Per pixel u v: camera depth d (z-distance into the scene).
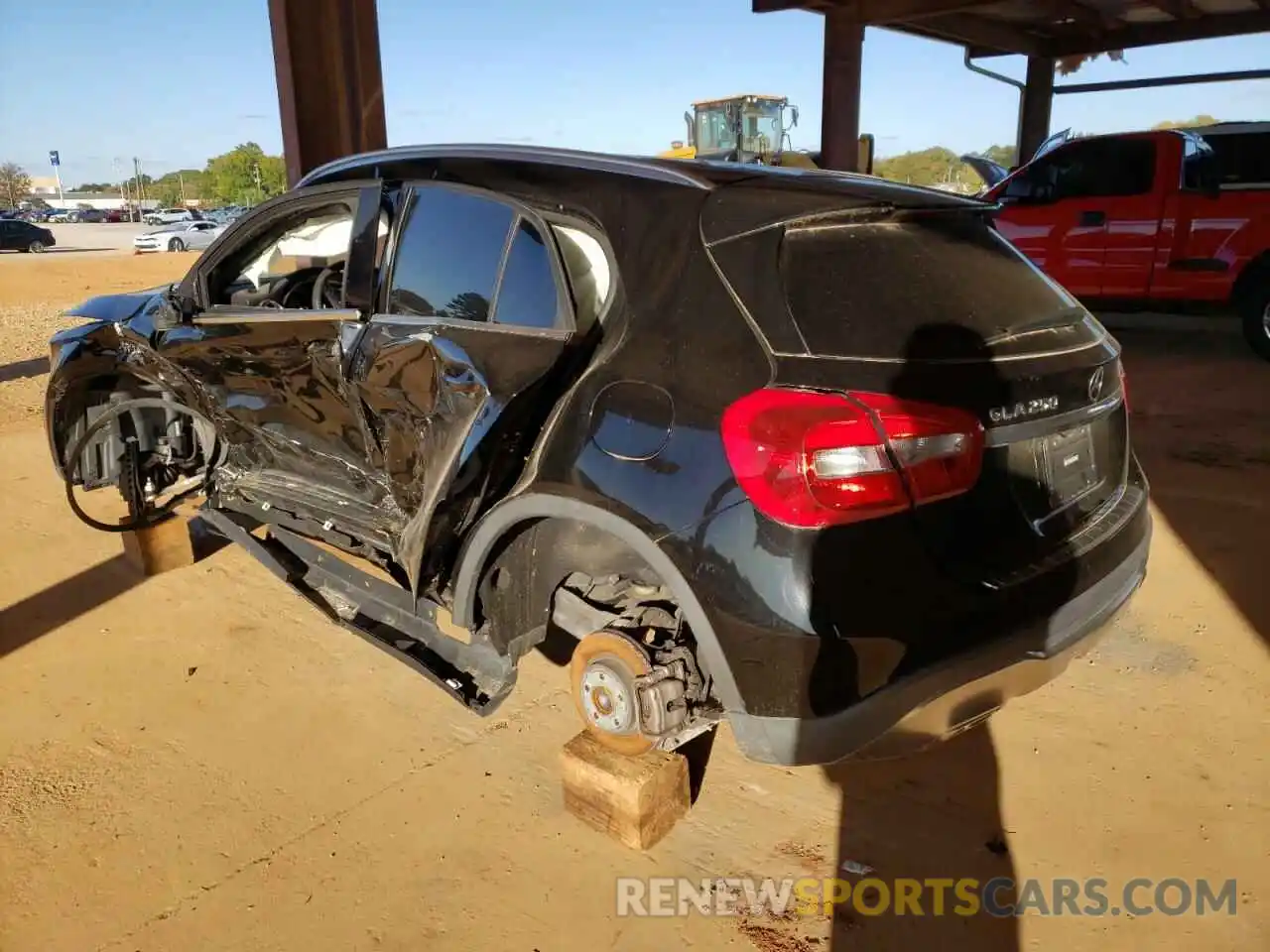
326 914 2.45
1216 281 8.27
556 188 2.79
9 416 7.96
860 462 2.09
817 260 2.36
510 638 2.88
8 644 3.93
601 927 2.39
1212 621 3.79
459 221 2.96
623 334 2.51
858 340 2.22
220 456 4.27
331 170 3.50
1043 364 2.42
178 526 4.62
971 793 2.86
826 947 2.31
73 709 3.43
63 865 2.64
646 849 2.65
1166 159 8.48
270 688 3.56
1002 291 2.59
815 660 2.13
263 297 3.90
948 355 2.24
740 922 2.40
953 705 2.27
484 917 2.43
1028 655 2.36
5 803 2.90
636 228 2.58
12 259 29.73
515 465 2.67
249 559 4.78
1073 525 2.57
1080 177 9.02
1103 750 3.03
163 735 3.26
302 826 2.79
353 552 3.50
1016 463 2.37
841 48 11.85
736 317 2.31
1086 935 2.33
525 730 3.26
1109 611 2.62
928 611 2.17
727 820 2.78
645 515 2.31
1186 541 4.54
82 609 4.24
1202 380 7.86
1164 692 3.33
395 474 3.03
